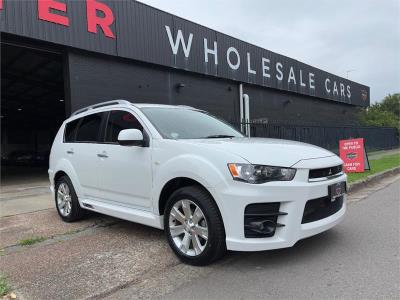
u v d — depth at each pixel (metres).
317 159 4.49
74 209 6.57
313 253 4.73
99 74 14.04
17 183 15.33
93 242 5.51
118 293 3.91
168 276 4.25
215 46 18.89
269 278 4.06
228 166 4.12
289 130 18.52
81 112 6.87
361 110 39.53
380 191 9.64
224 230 4.18
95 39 13.52
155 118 5.36
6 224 6.80
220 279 4.09
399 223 6.15
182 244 4.56
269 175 4.07
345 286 3.80
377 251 4.77
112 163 5.60
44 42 12.30
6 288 3.97
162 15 16.09
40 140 41.97
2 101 27.77
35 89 23.39
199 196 4.32
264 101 23.44
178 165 4.54
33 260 4.88
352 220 6.39
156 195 4.86
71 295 3.88
